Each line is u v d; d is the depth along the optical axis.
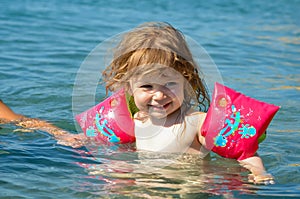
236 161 4.87
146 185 4.27
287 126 6.07
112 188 4.21
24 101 6.66
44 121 5.85
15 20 11.88
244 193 4.20
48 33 10.81
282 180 4.54
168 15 13.50
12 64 8.38
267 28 12.73
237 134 4.80
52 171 4.52
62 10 13.28
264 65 9.16
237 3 16.11
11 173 4.45
